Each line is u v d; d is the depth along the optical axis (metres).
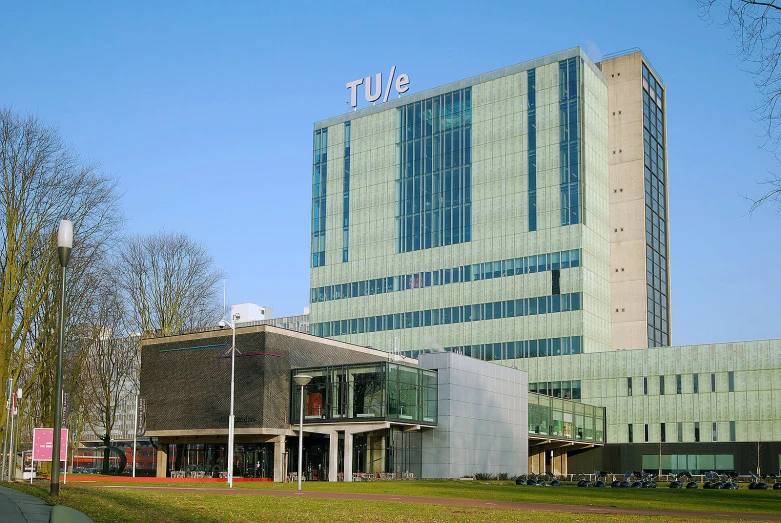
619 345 109.81
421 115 120.31
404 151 121.00
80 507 23.02
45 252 52.53
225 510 25.72
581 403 98.38
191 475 73.81
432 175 117.50
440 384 73.81
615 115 115.81
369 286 120.81
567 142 106.25
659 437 98.06
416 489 49.66
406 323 115.94
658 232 118.31
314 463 71.19
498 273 109.25
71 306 57.16
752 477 80.44
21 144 51.88
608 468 100.69
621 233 112.56
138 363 83.81
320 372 69.44
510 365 106.44
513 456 82.44
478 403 77.50
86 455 114.19
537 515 28.56
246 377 68.00
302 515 25.06
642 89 115.88
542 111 109.00
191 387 71.50
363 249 122.50
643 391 99.75
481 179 112.69
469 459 74.94
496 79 113.75
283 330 69.69
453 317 112.00
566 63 108.25
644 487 59.62
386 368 66.38
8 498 24.53
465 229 112.94
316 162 130.75
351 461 66.44
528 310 106.19
